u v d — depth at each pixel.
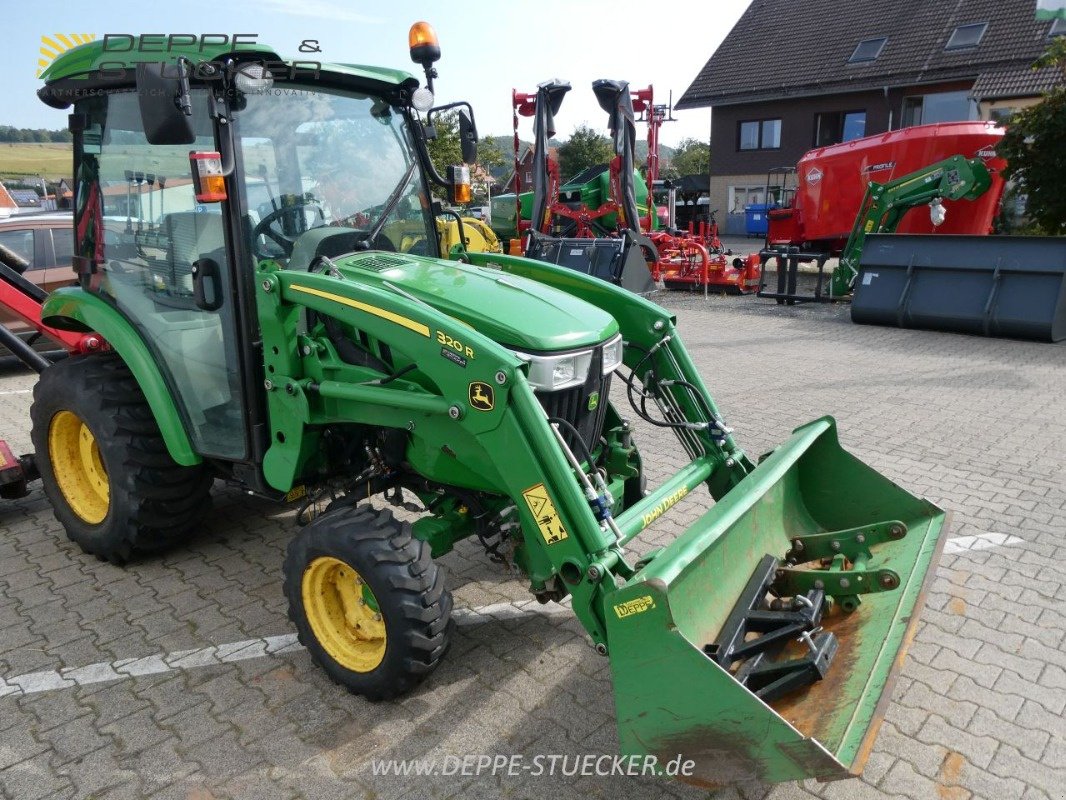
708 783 2.40
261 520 5.02
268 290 3.31
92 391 4.10
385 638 3.09
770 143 27.94
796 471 3.83
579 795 2.76
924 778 2.80
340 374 3.36
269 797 2.77
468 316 3.18
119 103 3.87
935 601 3.90
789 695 2.70
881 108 24.98
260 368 3.56
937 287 10.20
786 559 3.59
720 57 28.88
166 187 3.70
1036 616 3.76
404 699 3.27
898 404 7.13
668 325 3.88
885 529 3.49
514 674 3.43
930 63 23.62
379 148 4.02
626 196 12.77
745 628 2.94
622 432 3.88
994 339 9.78
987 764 2.86
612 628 2.45
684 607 2.76
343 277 3.33
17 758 2.97
